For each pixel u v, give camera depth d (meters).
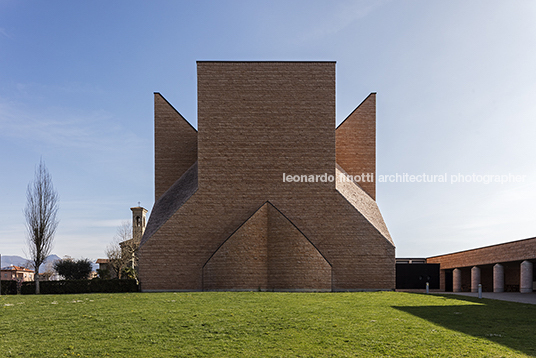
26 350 11.93
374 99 42.00
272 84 36.59
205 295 25.84
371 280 34.84
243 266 32.66
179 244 34.88
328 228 35.31
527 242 31.34
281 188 35.62
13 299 24.53
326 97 36.56
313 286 32.41
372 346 12.44
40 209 34.88
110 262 63.91
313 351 11.94
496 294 30.56
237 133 36.09
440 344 12.60
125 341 12.98
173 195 38.59
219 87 36.47
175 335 13.74
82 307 19.97
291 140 36.09
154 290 34.38
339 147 41.38
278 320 16.27
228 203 35.38
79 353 11.66
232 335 13.80
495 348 12.13
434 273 42.62
